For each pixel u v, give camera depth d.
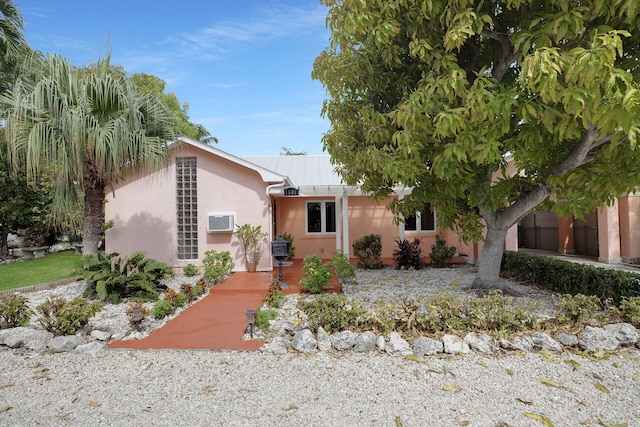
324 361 4.44
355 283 9.50
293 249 14.56
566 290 7.52
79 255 15.57
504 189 6.57
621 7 4.12
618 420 3.14
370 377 3.99
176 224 11.31
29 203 14.10
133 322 5.61
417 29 5.47
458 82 4.75
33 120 7.36
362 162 6.63
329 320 5.10
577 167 6.16
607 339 4.57
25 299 5.78
